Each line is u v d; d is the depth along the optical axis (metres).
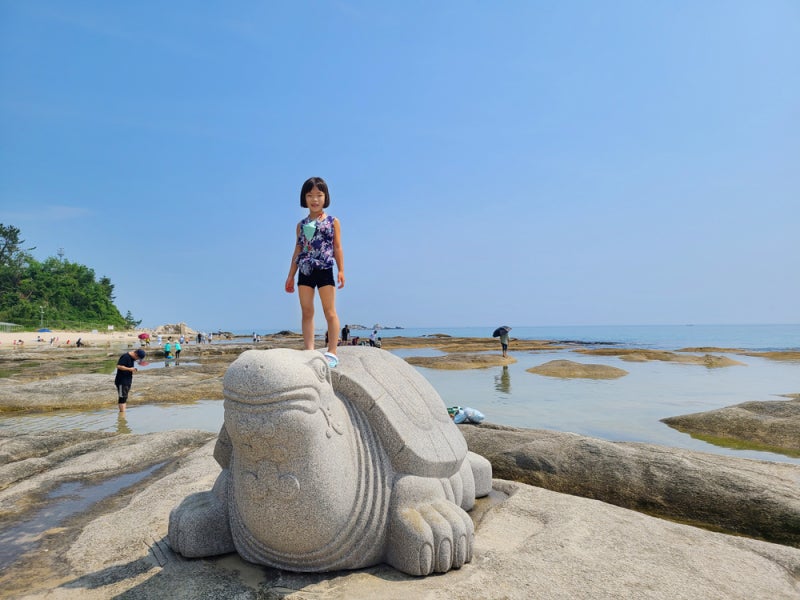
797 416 8.00
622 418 9.22
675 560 3.14
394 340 47.66
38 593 2.85
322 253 3.99
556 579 2.86
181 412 10.54
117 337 55.41
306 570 2.97
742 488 4.69
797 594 2.79
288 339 51.56
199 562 3.14
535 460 5.71
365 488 3.00
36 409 10.86
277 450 2.65
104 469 5.73
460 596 2.69
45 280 61.72
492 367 19.44
